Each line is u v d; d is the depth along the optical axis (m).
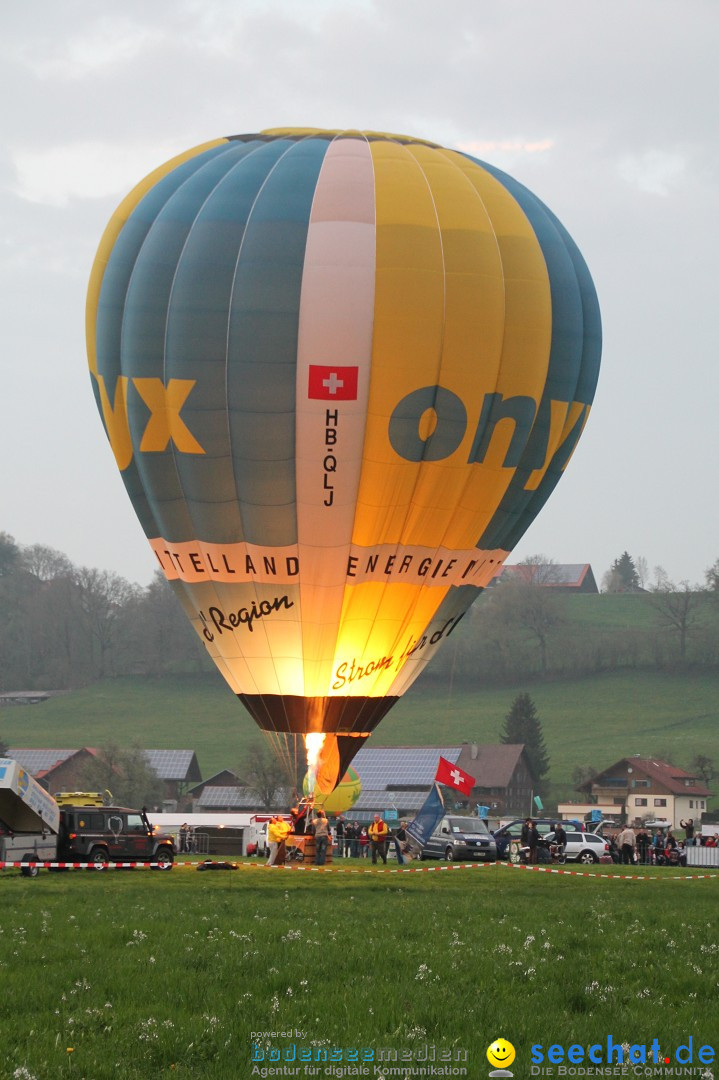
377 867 71.88
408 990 28.36
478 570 68.19
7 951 33.16
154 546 68.38
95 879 58.44
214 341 61.41
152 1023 24.52
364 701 66.69
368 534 63.91
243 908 44.69
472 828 95.25
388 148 65.75
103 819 68.69
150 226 65.25
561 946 35.62
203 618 66.88
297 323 60.84
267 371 61.00
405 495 63.44
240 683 67.19
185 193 64.94
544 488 68.88
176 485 64.69
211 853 103.81
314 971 30.73
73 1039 24.00
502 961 32.62
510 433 64.19
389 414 61.59
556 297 65.38
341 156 64.50
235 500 63.69
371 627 65.75
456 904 48.41
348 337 60.72
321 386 60.91
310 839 70.19
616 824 184.25
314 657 65.56
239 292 61.19
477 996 28.02
